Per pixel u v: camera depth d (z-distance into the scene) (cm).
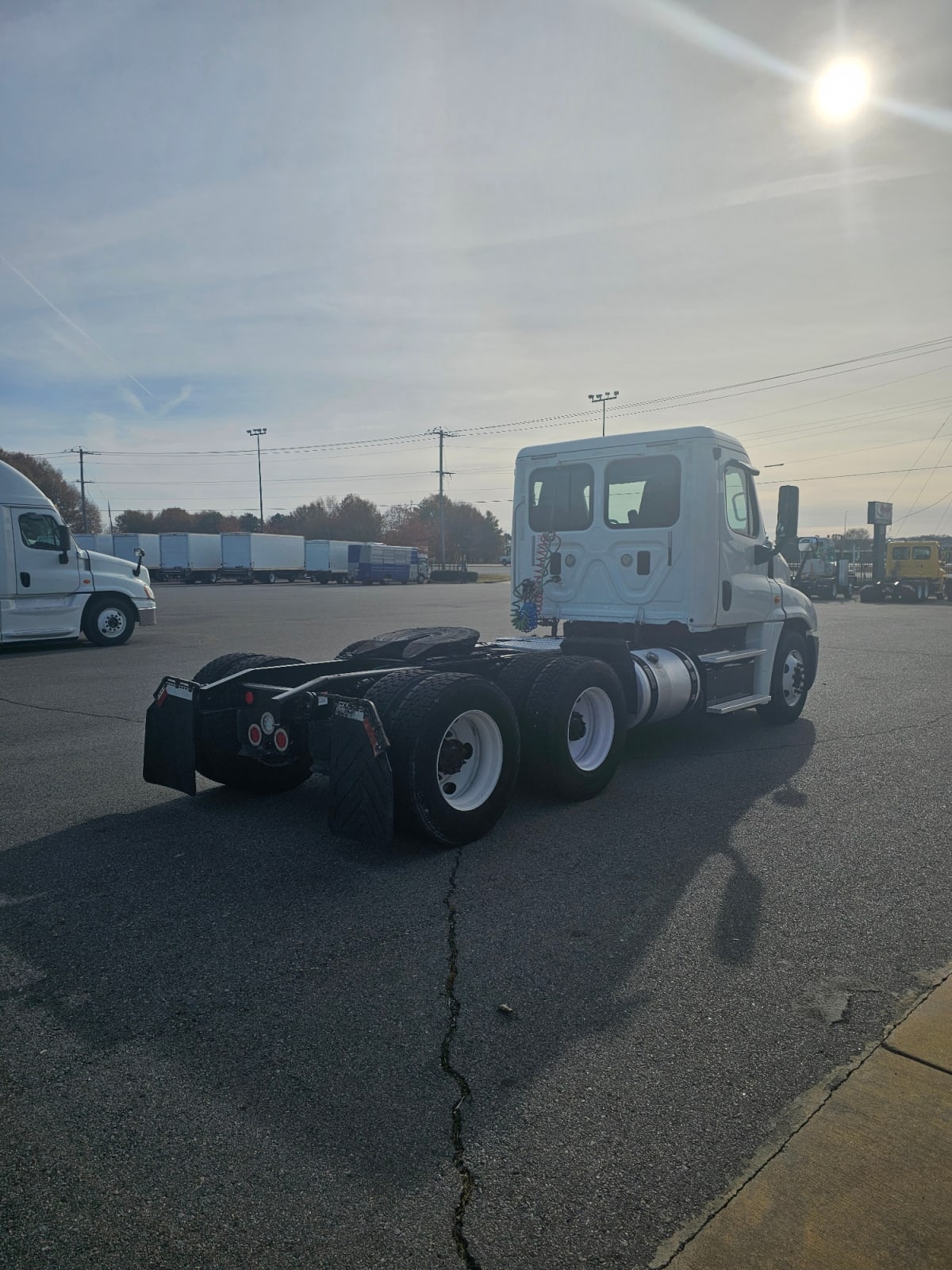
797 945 379
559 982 347
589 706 613
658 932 392
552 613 789
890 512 3788
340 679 538
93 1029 317
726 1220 224
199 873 468
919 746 766
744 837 522
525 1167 244
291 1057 298
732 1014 323
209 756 584
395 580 6300
